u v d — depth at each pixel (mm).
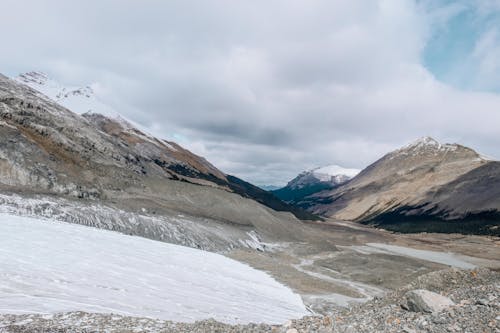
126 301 26469
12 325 16875
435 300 14812
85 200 70250
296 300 44844
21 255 34188
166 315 24422
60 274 30656
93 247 45812
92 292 27188
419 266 82125
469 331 12055
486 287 15820
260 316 31078
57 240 44344
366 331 13836
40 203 60469
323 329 14648
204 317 26141
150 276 38375
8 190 60438
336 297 49406
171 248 61469
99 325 18141
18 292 23594
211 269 52250
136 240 60000
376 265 77938
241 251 80062
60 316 19328
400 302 16984
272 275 59188
